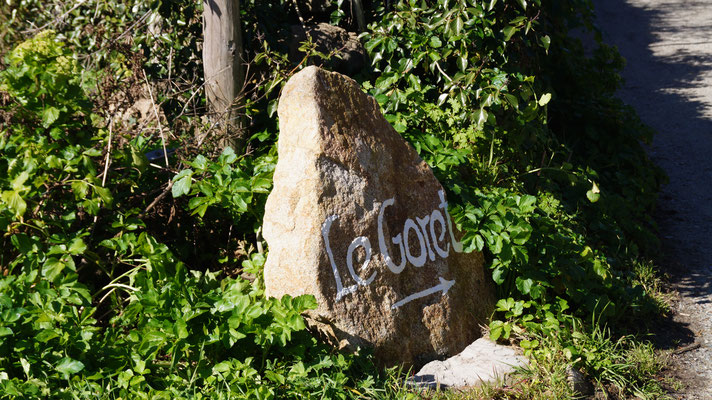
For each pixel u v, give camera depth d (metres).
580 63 7.97
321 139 3.80
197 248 4.79
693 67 11.73
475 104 5.38
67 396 3.20
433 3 5.86
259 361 3.70
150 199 4.63
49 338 3.32
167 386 3.42
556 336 4.10
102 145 4.38
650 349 4.34
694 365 4.29
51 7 6.83
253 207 4.41
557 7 7.42
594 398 3.83
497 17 5.61
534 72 6.80
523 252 4.19
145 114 5.10
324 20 6.61
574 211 5.80
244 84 4.93
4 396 3.08
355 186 3.91
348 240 3.87
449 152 4.75
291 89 3.89
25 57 4.12
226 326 3.49
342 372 3.63
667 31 14.09
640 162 7.22
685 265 5.70
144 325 3.66
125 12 6.11
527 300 4.48
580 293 4.47
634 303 4.79
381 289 3.96
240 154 4.93
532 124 5.93
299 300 3.58
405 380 3.73
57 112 4.05
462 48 5.35
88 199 4.03
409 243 4.12
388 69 5.54
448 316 4.16
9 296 3.53
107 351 3.48
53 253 3.78
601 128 7.23
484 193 4.78
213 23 4.75
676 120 9.40
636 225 6.00
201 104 5.27
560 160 6.64
